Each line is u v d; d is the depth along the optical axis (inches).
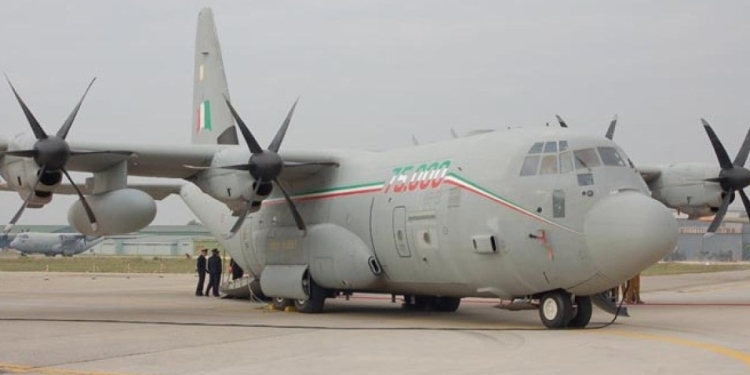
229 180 749.3
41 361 443.8
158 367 423.2
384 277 761.6
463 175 666.8
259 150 738.8
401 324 665.6
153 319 697.6
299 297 802.2
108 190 762.8
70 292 1175.0
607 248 579.5
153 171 802.2
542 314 636.1
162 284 1432.1
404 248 717.3
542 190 611.5
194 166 782.5
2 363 437.1
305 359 452.4
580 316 634.8
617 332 591.8
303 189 840.9
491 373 402.6
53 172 697.0
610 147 629.9
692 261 3602.4
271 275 842.2
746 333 583.2
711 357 455.5
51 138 685.3
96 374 401.7
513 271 631.2
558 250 601.6
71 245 3503.9
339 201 793.6
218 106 974.4
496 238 632.4
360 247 761.0
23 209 713.6
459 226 660.7
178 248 4822.8
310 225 820.6
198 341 533.6
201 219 994.1
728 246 3617.1
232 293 992.9
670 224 582.2
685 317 720.3
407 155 753.6
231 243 936.9
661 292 1149.7
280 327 626.2
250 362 440.8
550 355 465.7
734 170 789.2
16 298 1027.9
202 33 1015.0
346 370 413.7
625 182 610.9
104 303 934.4
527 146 636.1
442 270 690.8
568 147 618.5
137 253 4835.1
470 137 708.7
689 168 822.5
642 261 576.7
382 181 752.3
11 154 680.4
